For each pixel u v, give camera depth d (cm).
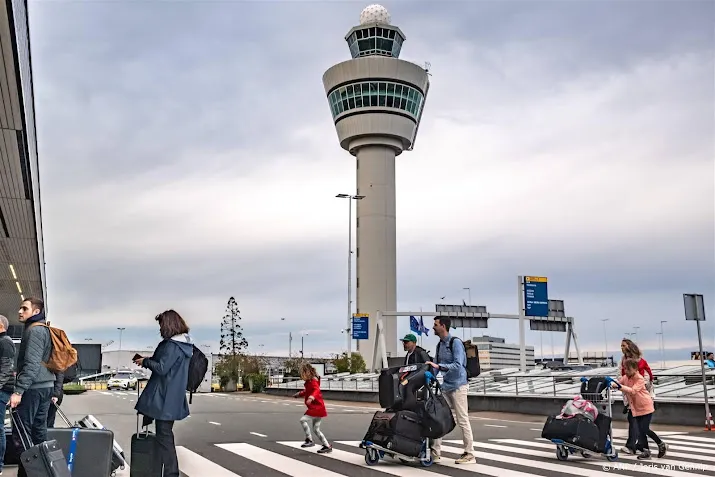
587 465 1018
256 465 1022
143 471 751
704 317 1806
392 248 9038
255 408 2862
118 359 8762
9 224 2789
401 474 930
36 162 2147
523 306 4206
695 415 1956
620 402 2162
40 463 634
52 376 773
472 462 1029
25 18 1248
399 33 9469
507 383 3300
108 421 1962
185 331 785
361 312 8781
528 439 1441
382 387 1002
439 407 1001
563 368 4094
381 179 9112
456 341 1044
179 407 762
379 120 8962
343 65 9031
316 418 1188
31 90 1576
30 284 4478
